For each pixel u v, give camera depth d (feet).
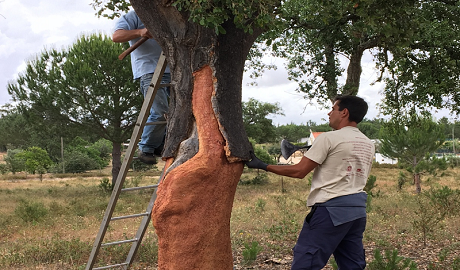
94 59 56.54
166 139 10.29
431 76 32.53
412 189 62.44
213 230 9.30
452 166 126.52
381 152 63.36
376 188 64.23
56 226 32.40
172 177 9.20
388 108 38.09
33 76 59.57
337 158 10.02
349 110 10.61
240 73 10.24
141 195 62.75
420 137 57.31
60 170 155.33
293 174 10.03
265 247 21.57
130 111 61.00
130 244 22.17
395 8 11.29
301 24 32.17
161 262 9.26
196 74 9.97
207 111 9.73
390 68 31.22
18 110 61.72
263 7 9.03
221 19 8.68
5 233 30.35
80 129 61.31
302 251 10.02
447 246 21.18
